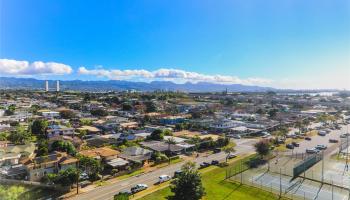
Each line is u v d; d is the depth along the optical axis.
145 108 170.62
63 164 56.66
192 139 89.19
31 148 73.38
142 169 61.47
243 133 105.69
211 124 118.06
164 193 47.38
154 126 116.88
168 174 58.00
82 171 56.56
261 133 107.25
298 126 122.06
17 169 56.78
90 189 49.66
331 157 72.06
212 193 47.34
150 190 48.94
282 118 142.25
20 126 101.44
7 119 119.00
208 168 62.09
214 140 86.56
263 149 69.62
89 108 173.75
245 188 50.09
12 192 41.19
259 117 145.62
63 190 48.88
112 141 85.00
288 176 56.75
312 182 53.38
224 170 60.50
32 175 53.94
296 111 170.75
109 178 55.44
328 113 164.50
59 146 71.12
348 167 63.03
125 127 111.75
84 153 67.06
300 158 70.50
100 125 113.31
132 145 79.19
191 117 140.62
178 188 40.06
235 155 73.56
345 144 88.06
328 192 48.50
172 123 126.56
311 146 85.94
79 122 119.38
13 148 70.44
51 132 93.56
